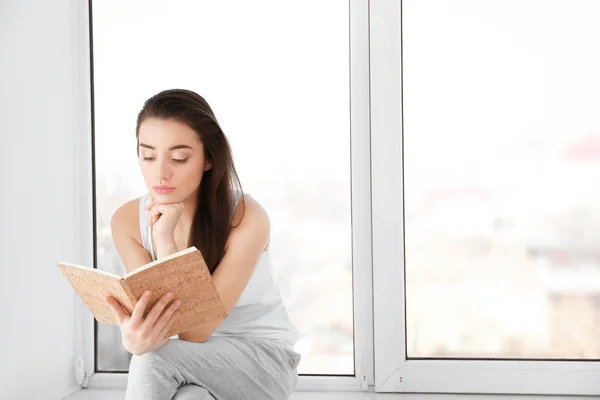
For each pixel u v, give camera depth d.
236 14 2.22
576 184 2.15
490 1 2.16
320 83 2.21
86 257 2.25
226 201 1.69
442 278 2.19
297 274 2.23
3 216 1.84
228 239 1.68
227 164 1.70
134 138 2.26
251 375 1.57
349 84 2.20
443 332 2.19
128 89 2.26
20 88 1.93
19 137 1.92
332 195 2.22
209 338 1.59
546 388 2.14
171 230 1.65
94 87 2.27
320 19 2.21
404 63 2.18
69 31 2.22
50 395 2.08
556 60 2.14
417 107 2.18
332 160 2.21
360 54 2.18
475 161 2.17
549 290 2.16
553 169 2.15
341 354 2.23
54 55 2.12
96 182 2.28
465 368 2.16
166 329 1.41
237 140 2.23
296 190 2.22
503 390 2.15
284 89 2.22
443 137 2.17
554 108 2.14
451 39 2.17
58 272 2.14
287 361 1.68
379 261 2.16
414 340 2.20
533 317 2.17
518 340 2.18
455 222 2.18
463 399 2.11
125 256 1.76
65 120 2.19
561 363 2.14
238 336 1.65
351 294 2.22
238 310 1.70
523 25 2.15
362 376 2.20
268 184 2.22
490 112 2.16
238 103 2.22
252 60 2.22
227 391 1.55
